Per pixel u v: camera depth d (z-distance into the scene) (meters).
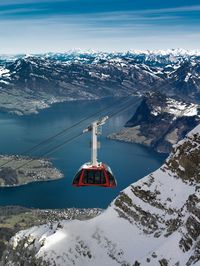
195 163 172.00
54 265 156.00
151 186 176.38
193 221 153.88
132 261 157.38
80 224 173.38
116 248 163.88
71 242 164.25
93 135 102.44
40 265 157.62
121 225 172.25
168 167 178.50
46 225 177.00
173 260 147.50
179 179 173.25
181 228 154.88
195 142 175.62
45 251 160.38
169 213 165.88
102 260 161.38
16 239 174.50
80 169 121.12
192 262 141.88
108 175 120.44
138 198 176.00
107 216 176.88
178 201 166.88
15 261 167.62
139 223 170.12
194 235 150.62
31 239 170.12
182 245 150.12
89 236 169.25
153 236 163.38
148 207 171.88
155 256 151.88
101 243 167.00
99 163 123.12
